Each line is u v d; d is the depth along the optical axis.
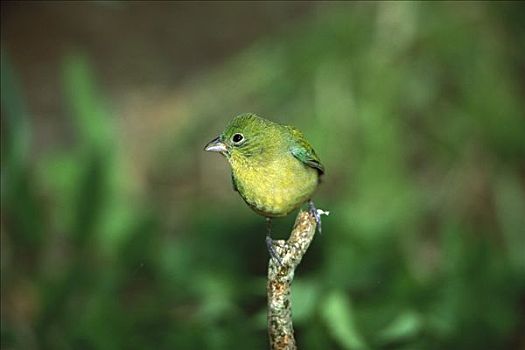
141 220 11.81
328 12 12.88
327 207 11.90
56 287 11.07
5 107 11.41
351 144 12.41
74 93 11.96
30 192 11.87
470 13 12.43
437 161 12.89
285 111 12.64
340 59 12.50
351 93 12.43
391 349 9.80
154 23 16.08
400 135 12.47
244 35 15.65
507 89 12.66
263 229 11.71
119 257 11.62
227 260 11.45
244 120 7.57
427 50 12.43
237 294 10.87
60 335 10.92
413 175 12.86
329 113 12.41
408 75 12.41
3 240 12.17
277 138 7.49
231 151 7.56
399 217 12.19
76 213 11.72
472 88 12.56
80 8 16.27
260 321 9.59
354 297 10.66
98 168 11.75
